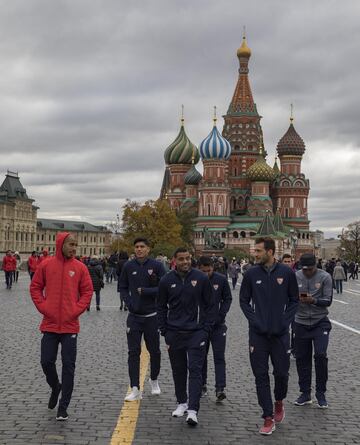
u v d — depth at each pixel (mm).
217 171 152250
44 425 10203
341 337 21250
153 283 12695
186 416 11031
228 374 14758
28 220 190250
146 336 12672
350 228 177125
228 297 13148
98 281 30719
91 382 13477
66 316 10875
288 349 10891
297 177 162875
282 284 10875
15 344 18656
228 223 152125
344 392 12984
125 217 117062
